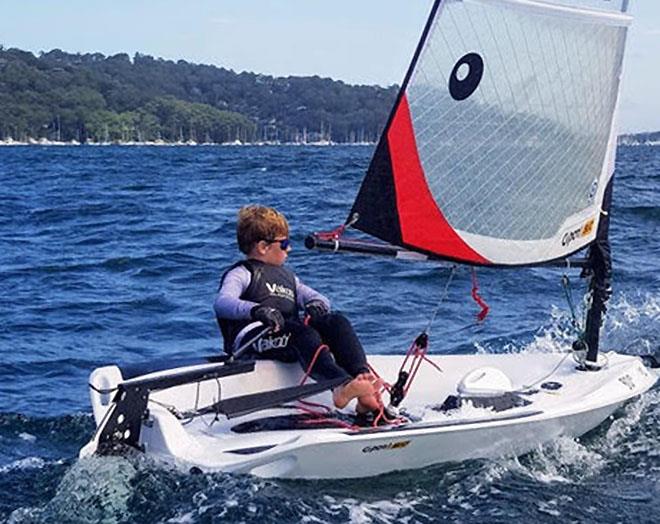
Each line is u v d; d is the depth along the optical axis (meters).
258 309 5.45
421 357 5.93
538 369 6.37
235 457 4.84
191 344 8.88
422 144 5.52
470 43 5.52
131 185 28.45
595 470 5.39
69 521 4.57
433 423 5.14
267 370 5.70
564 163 5.93
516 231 5.87
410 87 5.42
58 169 40.78
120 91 138.38
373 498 4.85
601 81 5.94
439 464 5.25
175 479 4.78
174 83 160.75
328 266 12.20
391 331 9.18
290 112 150.25
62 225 17.72
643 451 5.67
